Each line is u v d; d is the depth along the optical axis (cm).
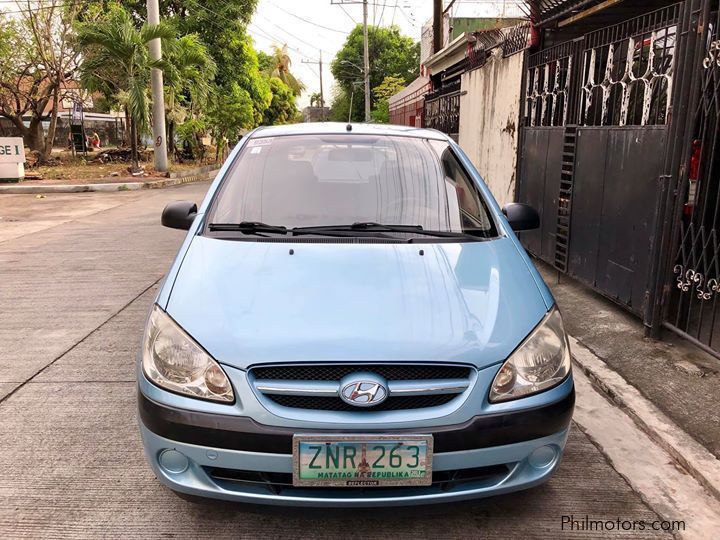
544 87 650
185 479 223
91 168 1991
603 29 521
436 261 267
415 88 1977
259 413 210
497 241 294
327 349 215
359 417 208
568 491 274
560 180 593
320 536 244
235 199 319
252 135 373
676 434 312
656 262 426
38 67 2008
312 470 209
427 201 319
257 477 219
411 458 208
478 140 912
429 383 213
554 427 224
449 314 233
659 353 413
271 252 272
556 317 250
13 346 448
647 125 439
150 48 1723
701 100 387
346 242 285
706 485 276
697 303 501
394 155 348
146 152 2300
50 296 575
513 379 221
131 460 296
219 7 2391
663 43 433
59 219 1039
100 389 375
